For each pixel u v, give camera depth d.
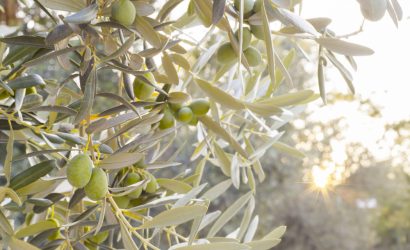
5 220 0.40
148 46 0.46
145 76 0.46
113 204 0.41
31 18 0.98
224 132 0.47
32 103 0.42
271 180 3.57
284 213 4.37
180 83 0.55
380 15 0.40
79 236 0.46
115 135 0.42
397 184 6.85
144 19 0.38
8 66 0.47
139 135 0.47
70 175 0.37
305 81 3.73
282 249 4.43
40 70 1.88
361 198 6.48
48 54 0.36
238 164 0.54
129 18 0.37
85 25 0.35
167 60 0.44
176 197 0.45
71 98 0.50
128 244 0.42
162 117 0.46
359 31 0.44
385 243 6.78
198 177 0.56
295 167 3.68
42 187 0.43
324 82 0.46
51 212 0.52
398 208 6.82
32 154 0.41
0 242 0.42
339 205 4.80
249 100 0.53
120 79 0.48
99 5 0.37
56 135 0.42
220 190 0.55
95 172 0.39
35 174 0.42
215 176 3.08
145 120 0.43
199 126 0.55
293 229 4.42
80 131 0.44
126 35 0.42
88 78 0.37
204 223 0.52
